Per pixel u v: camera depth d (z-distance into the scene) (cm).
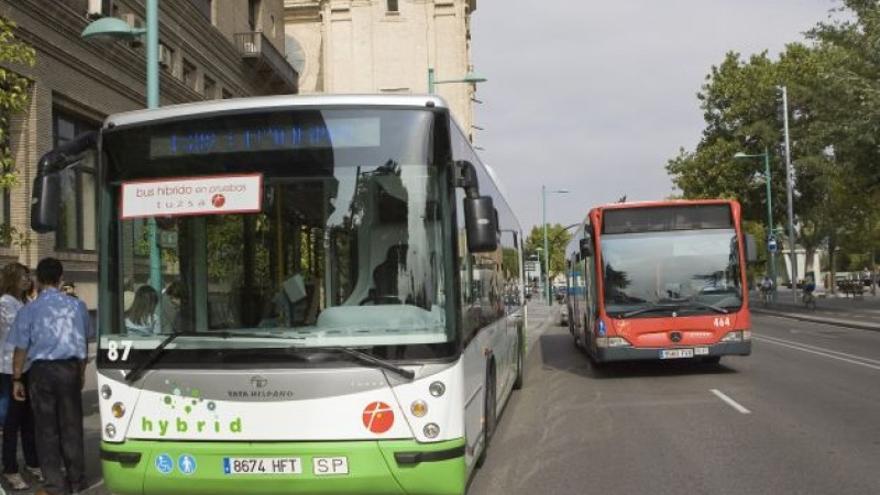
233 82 3234
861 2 3019
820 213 5166
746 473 755
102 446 575
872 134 2888
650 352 1415
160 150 588
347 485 539
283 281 570
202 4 2961
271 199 575
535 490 719
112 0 2195
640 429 982
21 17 1723
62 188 622
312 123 576
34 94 1784
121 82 2223
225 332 555
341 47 5816
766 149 4809
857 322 2920
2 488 747
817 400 1159
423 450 540
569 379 1505
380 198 569
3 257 1688
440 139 573
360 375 542
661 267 1435
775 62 5125
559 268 9181
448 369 551
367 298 561
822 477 734
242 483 546
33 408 704
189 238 582
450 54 5847
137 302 584
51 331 704
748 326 1413
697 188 5319
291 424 543
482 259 778
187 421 554
